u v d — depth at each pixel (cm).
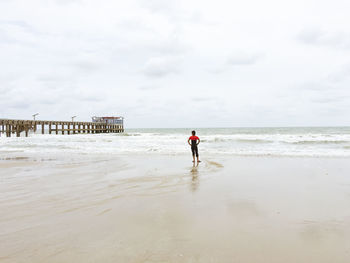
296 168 745
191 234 279
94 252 236
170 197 445
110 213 358
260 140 1909
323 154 1091
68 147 1616
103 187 526
